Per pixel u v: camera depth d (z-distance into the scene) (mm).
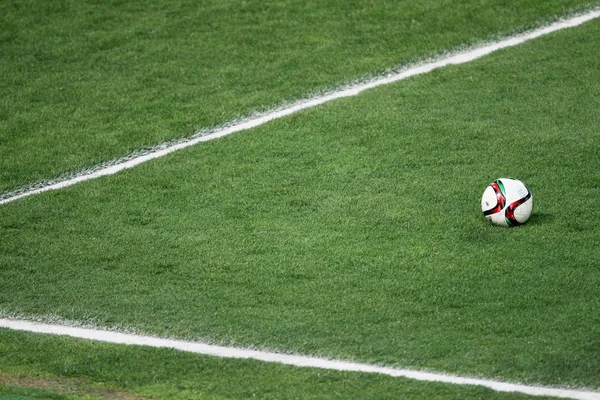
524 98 53906
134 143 52219
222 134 52469
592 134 48938
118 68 61219
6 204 46094
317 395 29406
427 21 64812
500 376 30250
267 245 40594
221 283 37719
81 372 31562
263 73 59594
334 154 49188
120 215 44281
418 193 44469
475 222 41344
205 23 66312
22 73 61125
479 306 34688
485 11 65562
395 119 52562
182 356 32469
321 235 41219
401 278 37156
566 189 43719
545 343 31953
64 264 40000
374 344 32656
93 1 70375
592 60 57969
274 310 35438
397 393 29344
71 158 50906
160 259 39938
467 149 48562
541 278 36344
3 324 35531
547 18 64250
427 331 33281
